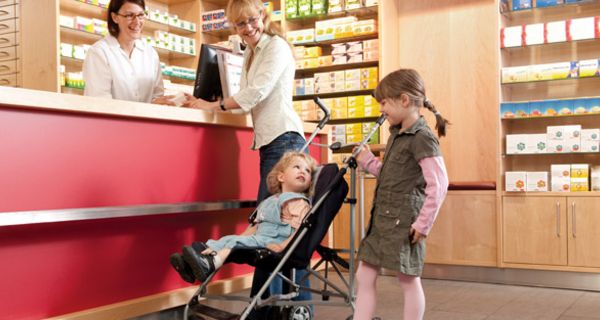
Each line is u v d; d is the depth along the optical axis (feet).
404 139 7.40
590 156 14.06
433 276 14.75
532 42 13.87
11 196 7.07
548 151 13.67
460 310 11.05
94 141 7.96
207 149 9.64
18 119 7.14
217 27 17.97
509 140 14.05
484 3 15.35
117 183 8.24
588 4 14.08
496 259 13.93
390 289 13.17
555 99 14.14
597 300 12.00
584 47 14.15
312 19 17.48
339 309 10.99
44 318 7.42
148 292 8.79
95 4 15.21
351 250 8.44
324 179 8.36
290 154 8.66
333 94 17.20
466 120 15.58
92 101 7.73
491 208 14.03
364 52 16.06
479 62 15.42
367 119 16.87
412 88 7.36
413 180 7.25
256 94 8.79
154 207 8.12
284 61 9.05
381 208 7.39
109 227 8.22
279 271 8.27
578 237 13.10
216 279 10.06
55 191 7.51
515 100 14.93
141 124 8.57
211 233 9.83
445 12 15.87
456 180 15.70
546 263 13.41
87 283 7.94
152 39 16.71
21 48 14.43
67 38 15.21
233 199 10.13
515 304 11.61
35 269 7.34
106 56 9.55
